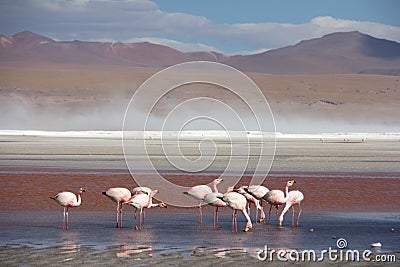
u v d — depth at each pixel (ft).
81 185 192.13
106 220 141.18
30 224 134.51
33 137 540.93
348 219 144.56
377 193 182.80
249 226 130.62
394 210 157.07
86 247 113.09
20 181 197.47
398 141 556.10
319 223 139.85
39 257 105.60
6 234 123.85
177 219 144.25
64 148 368.89
